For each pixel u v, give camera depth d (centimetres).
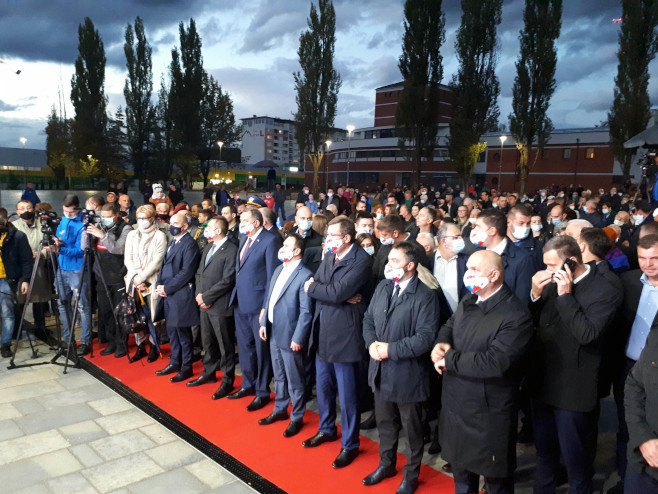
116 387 502
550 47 3234
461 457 285
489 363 269
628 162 3016
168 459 373
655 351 230
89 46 4531
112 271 595
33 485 336
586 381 286
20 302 578
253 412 455
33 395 481
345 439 373
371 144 5778
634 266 433
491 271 280
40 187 4459
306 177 6688
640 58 2911
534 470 368
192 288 523
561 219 659
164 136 4506
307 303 405
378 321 340
